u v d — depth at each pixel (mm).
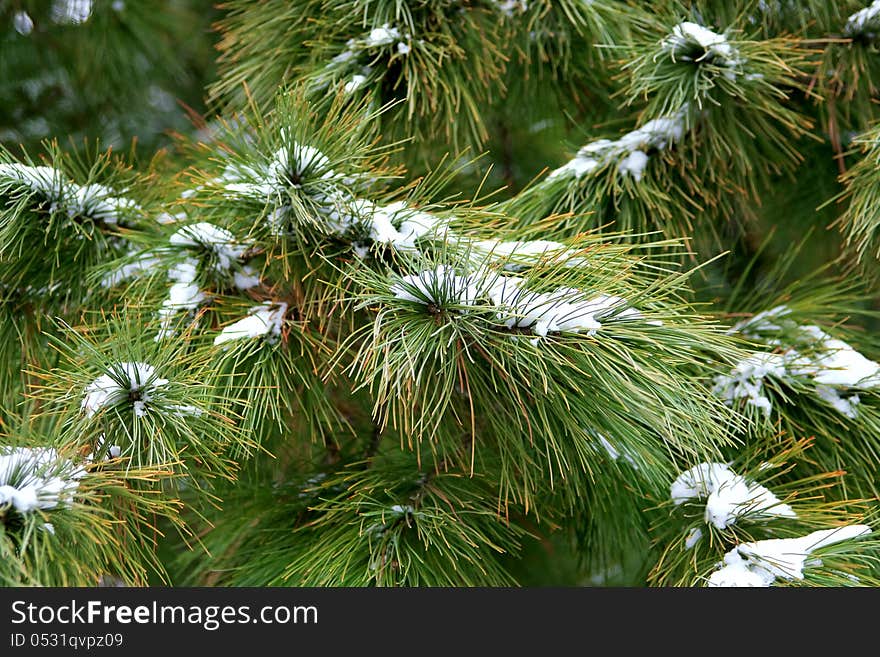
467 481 2521
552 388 2357
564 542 2771
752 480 2459
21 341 2525
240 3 2727
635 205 2604
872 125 2666
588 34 2672
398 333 2330
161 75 3461
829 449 2547
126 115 3436
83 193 2492
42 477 2279
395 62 2611
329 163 2400
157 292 2494
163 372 2359
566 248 2350
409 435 2365
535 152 2977
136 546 2395
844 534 2377
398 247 2389
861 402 2539
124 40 3250
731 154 2613
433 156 2762
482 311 2316
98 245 2508
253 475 2600
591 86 2730
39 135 3252
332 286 2416
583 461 2408
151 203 2564
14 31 3182
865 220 2545
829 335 2594
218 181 2443
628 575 2766
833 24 2633
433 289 2322
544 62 2723
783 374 2541
